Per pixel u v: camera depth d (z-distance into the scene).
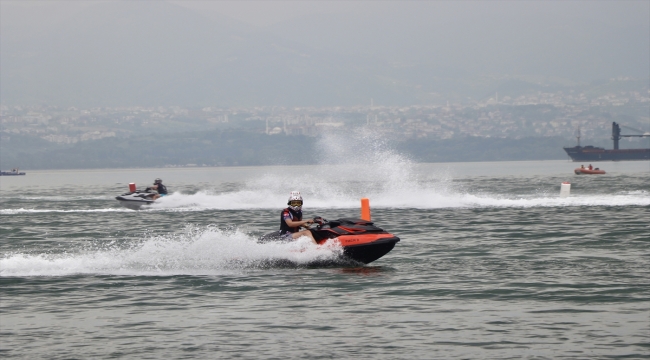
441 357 19.08
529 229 48.97
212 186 172.88
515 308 24.30
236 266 33.47
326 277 30.59
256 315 23.94
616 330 21.25
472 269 32.16
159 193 84.81
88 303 26.12
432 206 73.56
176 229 55.31
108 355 19.66
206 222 61.38
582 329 21.45
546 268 31.92
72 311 24.91
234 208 78.31
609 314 23.16
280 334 21.53
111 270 32.59
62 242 46.53
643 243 40.16
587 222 53.03
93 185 193.38
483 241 42.75
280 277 30.72
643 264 32.47
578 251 37.41
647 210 63.25
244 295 27.12
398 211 68.25
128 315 24.22
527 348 19.72
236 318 23.59
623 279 28.77
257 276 31.02
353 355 19.38
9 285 29.50
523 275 30.23
